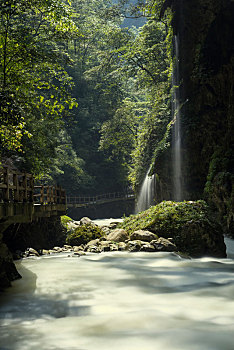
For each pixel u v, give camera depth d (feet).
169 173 83.87
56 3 46.85
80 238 56.80
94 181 193.67
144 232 48.26
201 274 34.14
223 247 44.93
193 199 74.84
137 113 213.05
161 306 24.23
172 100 88.63
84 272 35.81
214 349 17.26
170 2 86.07
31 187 43.52
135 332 19.52
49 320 21.77
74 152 176.45
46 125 80.33
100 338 18.75
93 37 209.67
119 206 189.57
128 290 28.73
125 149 170.19
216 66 72.28
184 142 77.56
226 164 65.36
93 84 208.13
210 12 71.72
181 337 18.74
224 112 70.69
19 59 47.96
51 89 131.44
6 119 35.70
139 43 121.08
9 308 24.31
